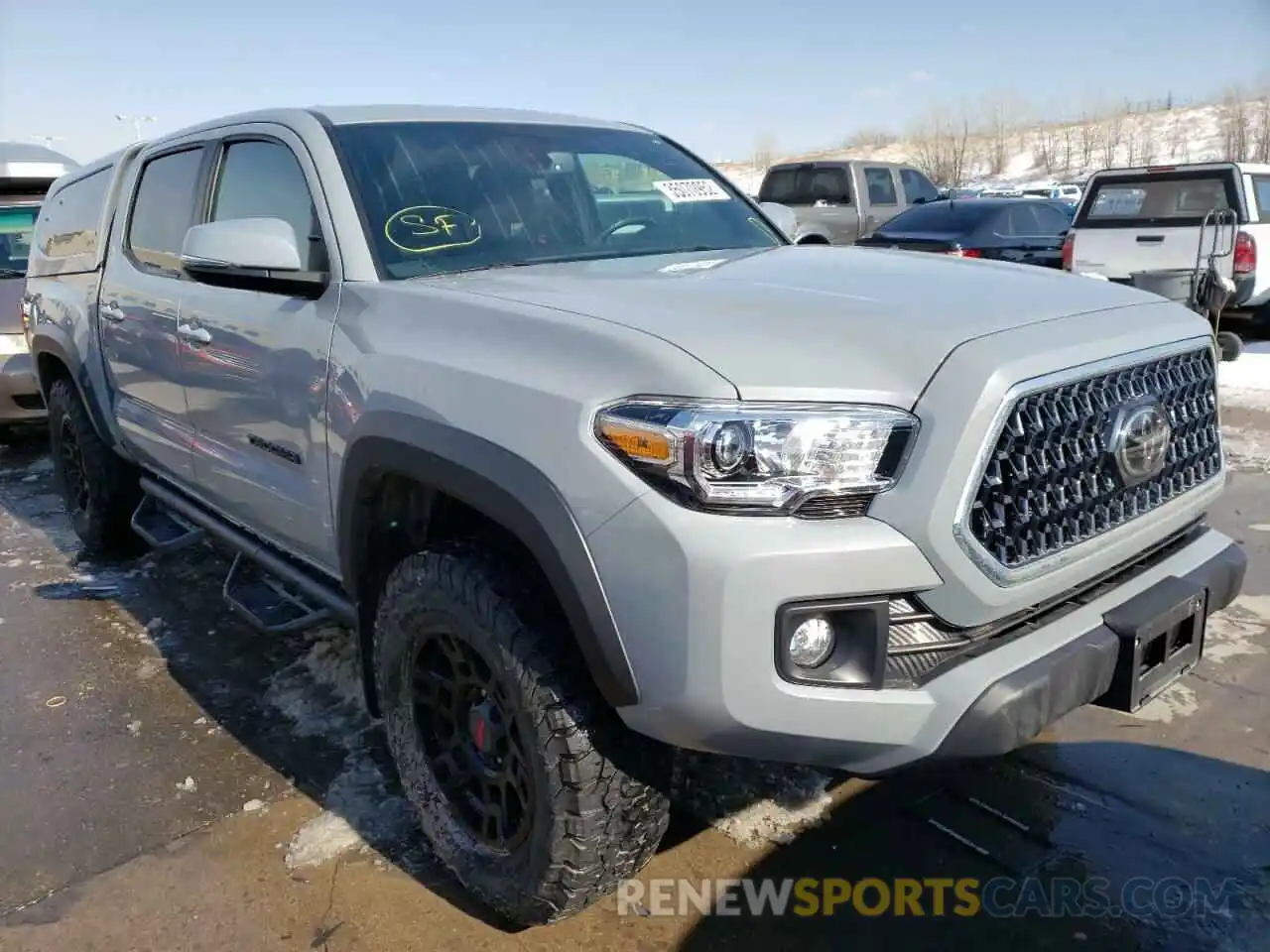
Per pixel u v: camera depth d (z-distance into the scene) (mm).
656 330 2109
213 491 3695
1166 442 2316
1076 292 2469
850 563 1897
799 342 2041
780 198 16031
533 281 2600
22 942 2494
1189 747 3096
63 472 5332
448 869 2609
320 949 2449
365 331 2629
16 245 8133
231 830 2916
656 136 3949
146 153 4266
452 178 3105
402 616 2498
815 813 2859
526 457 2098
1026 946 2355
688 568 1886
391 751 2736
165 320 3725
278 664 3953
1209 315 8633
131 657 4070
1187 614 2354
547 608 2236
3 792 3148
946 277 2559
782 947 2389
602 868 2285
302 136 3086
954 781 2959
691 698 1932
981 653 2062
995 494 1992
